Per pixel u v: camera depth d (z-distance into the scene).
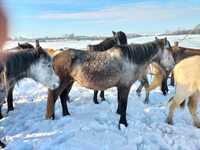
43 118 2.90
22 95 4.16
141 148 2.19
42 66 2.62
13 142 2.19
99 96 3.99
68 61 2.59
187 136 2.44
